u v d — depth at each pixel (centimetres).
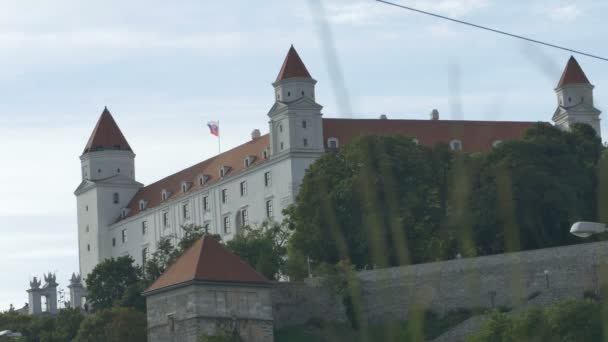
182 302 16238
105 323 17850
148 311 16838
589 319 7250
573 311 7356
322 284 16275
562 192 15912
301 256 17675
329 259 17550
